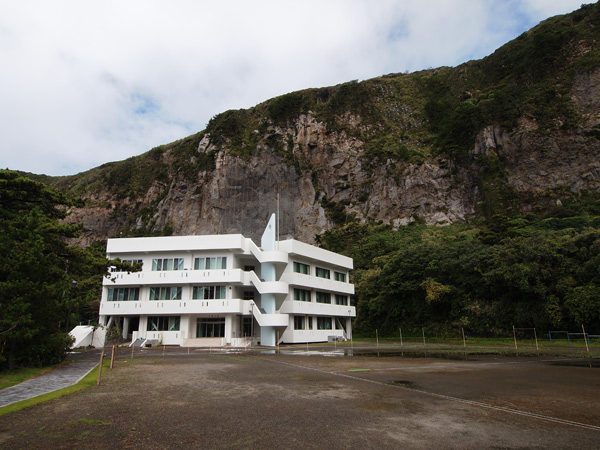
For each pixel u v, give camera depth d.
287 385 12.80
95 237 128.88
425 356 24.78
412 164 104.38
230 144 126.75
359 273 70.25
